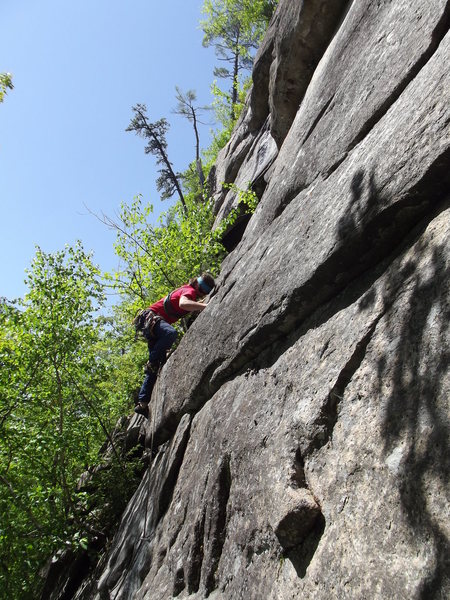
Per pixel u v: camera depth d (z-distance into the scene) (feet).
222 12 78.95
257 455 11.38
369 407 8.47
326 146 13.37
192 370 18.31
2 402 23.59
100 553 24.72
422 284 8.43
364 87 12.30
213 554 12.23
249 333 13.88
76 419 26.35
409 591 6.37
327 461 9.05
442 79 9.00
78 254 26.25
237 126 45.73
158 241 28.78
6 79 26.43
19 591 22.34
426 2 10.69
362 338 9.26
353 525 7.81
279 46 20.85
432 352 7.61
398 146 9.60
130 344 31.35
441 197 9.02
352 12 15.07
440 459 6.72
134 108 82.02
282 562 9.35
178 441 18.83
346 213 10.61
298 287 11.66
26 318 24.94
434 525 6.45
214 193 44.68
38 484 23.95
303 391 10.51
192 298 21.68
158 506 18.65
